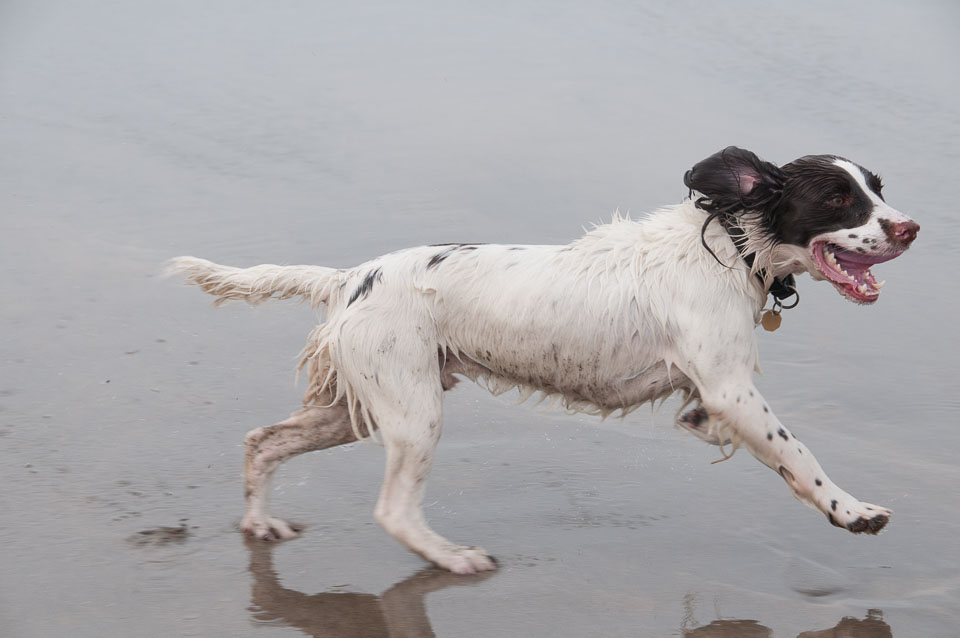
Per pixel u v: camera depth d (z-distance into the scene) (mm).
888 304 9273
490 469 7188
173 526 6422
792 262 6031
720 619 5395
